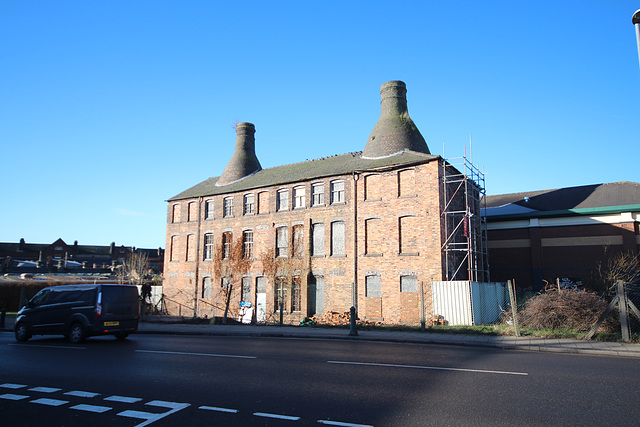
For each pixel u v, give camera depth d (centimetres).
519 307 2181
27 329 1694
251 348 1370
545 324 1698
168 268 3691
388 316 2461
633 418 622
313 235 2866
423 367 999
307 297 2783
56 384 870
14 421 641
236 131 3809
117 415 662
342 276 2666
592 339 1485
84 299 1628
